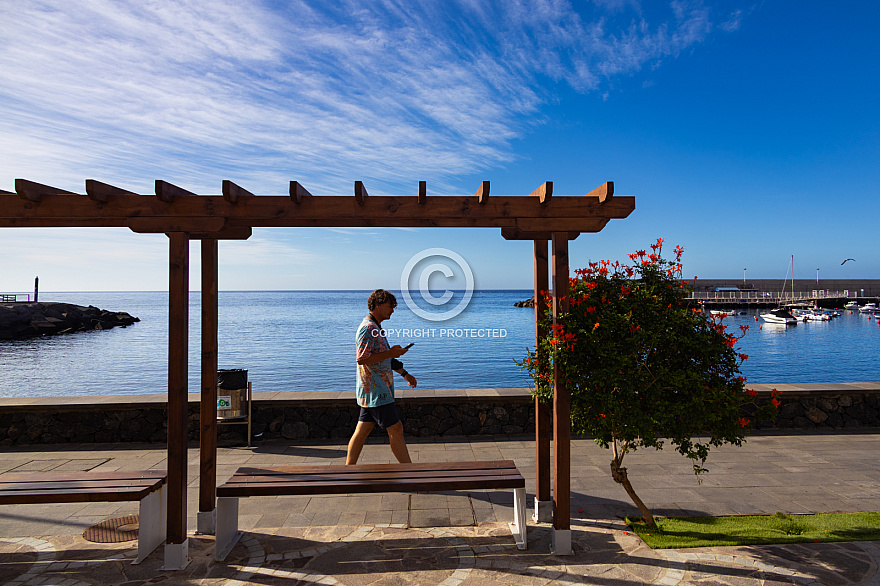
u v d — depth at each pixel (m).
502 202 3.45
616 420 3.54
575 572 3.25
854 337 44.97
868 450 6.02
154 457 5.75
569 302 3.66
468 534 3.85
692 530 3.82
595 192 3.54
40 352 33.62
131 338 43.66
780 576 3.16
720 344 3.64
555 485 3.51
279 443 6.38
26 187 3.16
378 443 6.36
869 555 3.43
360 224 3.87
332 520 4.12
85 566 3.38
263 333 41.53
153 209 3.35
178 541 3.31
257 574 3.26
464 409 6.69
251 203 3.36
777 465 5.47
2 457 5.75
